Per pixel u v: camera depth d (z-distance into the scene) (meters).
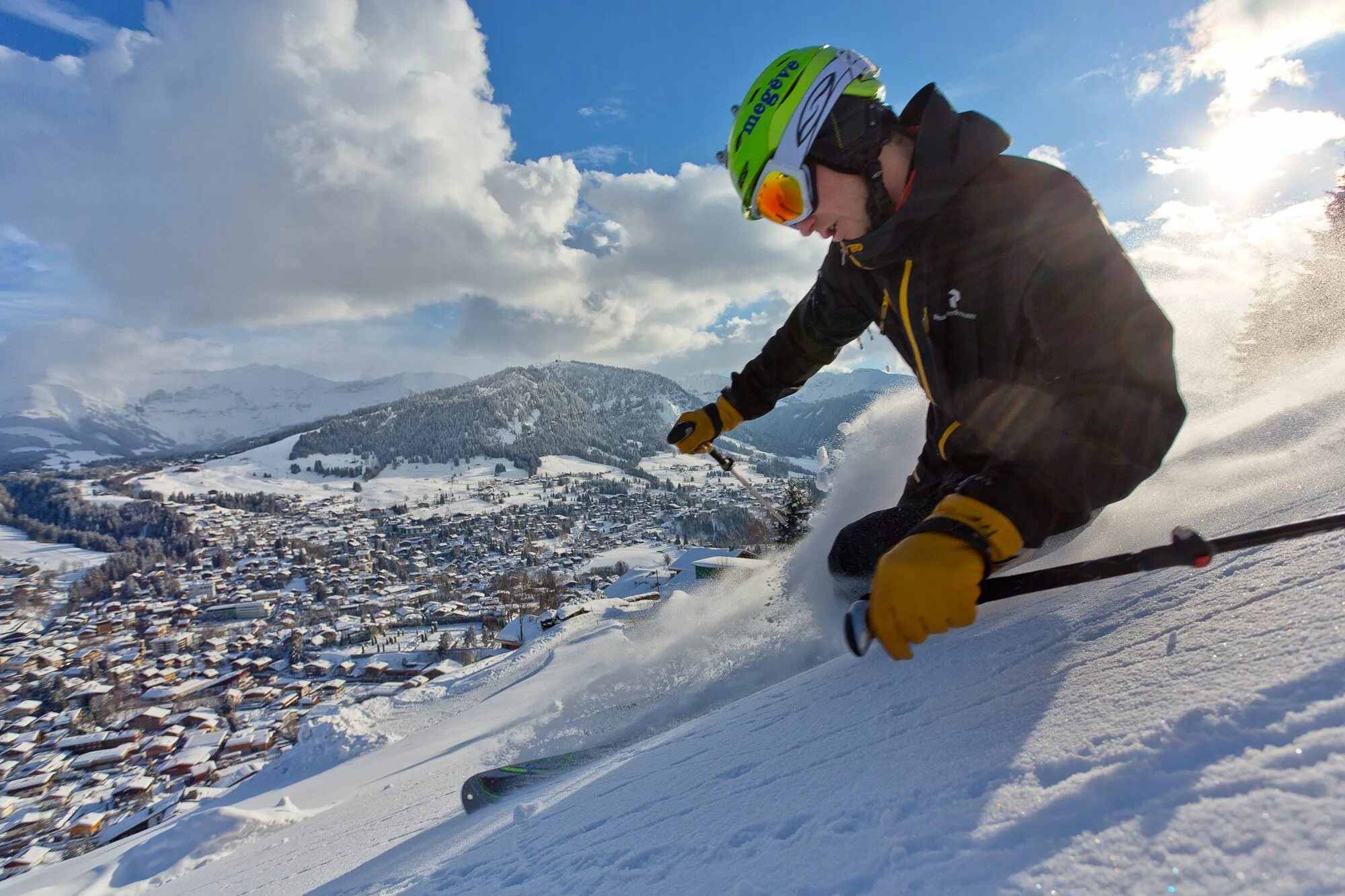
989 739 0.98
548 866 1.50
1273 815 0.59
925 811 0.86
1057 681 1.08
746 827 1.11
